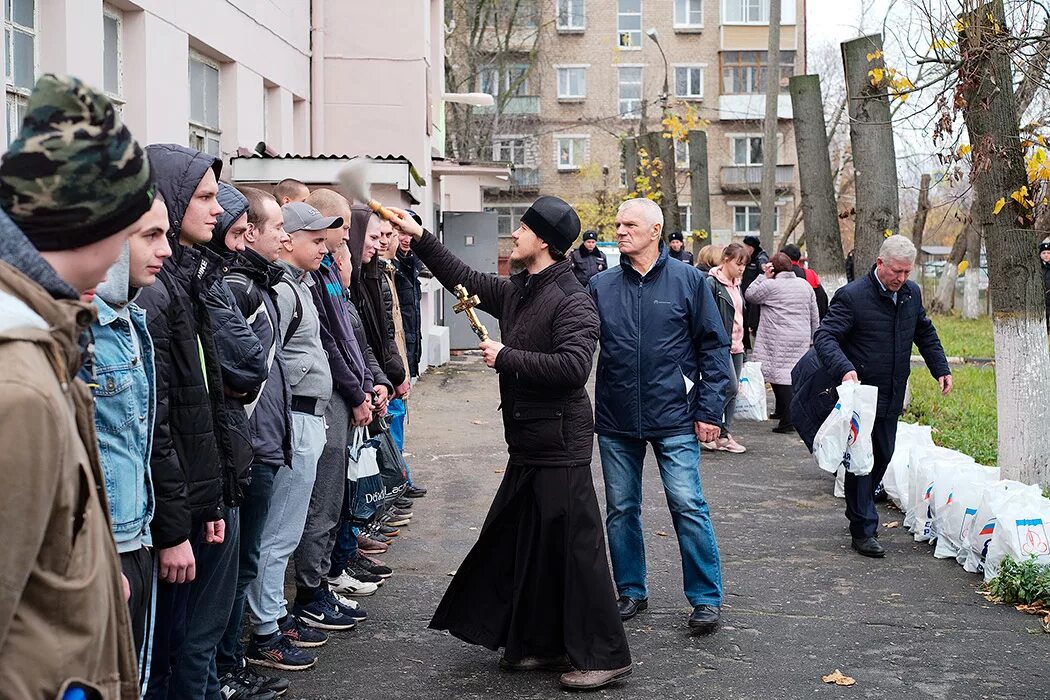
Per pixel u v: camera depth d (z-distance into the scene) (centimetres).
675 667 535
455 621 523
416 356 870
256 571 483
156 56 893
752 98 5609
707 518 589
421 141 1562
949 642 573
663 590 665
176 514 350
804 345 1243
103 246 220
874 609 629
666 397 586
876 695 502
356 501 618
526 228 514
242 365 414
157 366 351
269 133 1320
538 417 505
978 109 859
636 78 5622
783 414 1252
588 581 504
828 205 1441
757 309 1371
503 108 5325
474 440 1184
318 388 522
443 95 2044
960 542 722
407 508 834
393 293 804
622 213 588
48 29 734
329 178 934
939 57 871
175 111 937
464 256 2103
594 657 501
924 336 782
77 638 204
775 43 1972
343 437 574
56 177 210
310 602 576
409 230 545
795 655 553
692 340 594
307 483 523
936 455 809
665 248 600
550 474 506
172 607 382
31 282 205
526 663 527
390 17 1546
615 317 592
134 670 226
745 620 607
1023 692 506
